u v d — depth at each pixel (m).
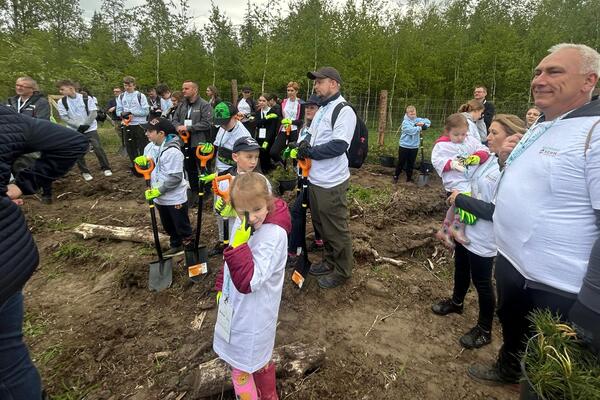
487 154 2.68
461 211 2.63
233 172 4.02
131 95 7.67
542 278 1.83
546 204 1.77
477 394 2.42
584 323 1.50
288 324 2.97
